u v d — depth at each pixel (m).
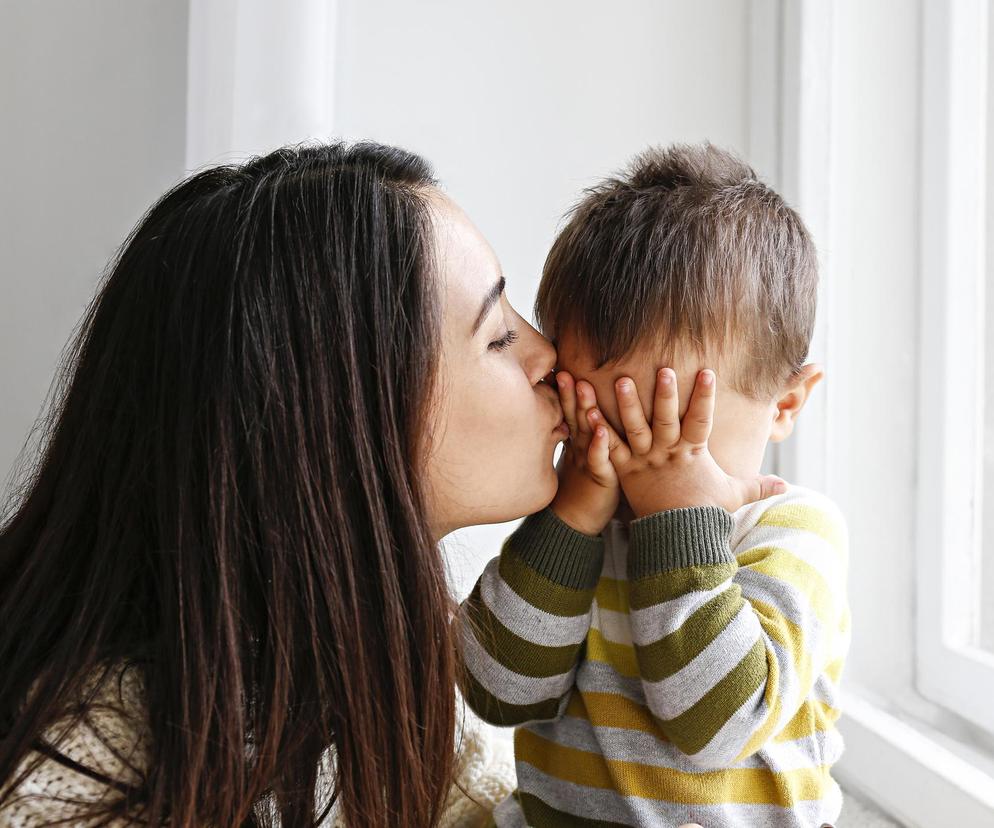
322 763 0.74
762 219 0.81
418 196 0.70
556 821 0.81
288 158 0.73
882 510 1.18
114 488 0.66
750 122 1.31
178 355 0.64
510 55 1.32
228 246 0.65
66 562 0.68
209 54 1.19
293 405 0.63
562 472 0.82
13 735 0.60
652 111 1.32
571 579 0.77
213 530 0.61
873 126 1.18
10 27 1.38
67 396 0.74
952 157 1.08
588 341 0.78
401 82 1.32
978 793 0.86
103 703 0.62
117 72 1.40
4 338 1.42
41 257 1.42
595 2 1.32
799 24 1.20
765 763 0.76
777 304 0.79
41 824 0.59
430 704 0.67
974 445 1.06
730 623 0.71
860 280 1.20
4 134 1.40
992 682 0.99
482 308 0.69
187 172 1.13
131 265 0.70
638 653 0.74
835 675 0.82
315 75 1.20
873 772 1.01
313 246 0.64
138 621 0.65
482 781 0.94
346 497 0.64
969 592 1.07
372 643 0.65
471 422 0.70
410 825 0.67
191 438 0.63
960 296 1.08
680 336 0.75
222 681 0.61
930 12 1.11
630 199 0.82
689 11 1.31
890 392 1.17
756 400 0.80
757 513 0.85
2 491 1.40
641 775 0.76
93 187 1.41
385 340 0.65
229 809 0.61
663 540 0.74
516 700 0.79
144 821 0.61
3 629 0.67
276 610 0.62
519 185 1.33
